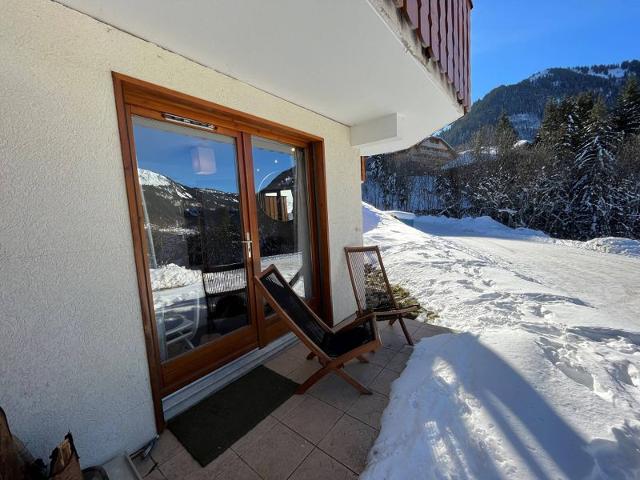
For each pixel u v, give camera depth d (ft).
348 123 10.07
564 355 6.85
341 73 6.14
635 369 6.48
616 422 4.68
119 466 4.45
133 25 4.35
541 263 25.11
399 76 6.32
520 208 52.80
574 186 48.67
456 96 8.40
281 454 4.76
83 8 3.94
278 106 7.46
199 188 6.62
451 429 4.75
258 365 7.47
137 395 4.83
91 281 4.26
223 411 5.78
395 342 8.61
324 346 6.85
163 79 5.05
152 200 5.82
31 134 3.68
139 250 4.86
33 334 3.76
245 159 7.36
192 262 6.57
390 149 13.10
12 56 3.52
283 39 4.79
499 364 6.20
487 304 11.26
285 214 8.88
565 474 3.85
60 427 4.02
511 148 60.64
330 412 5.70
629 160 45.39
